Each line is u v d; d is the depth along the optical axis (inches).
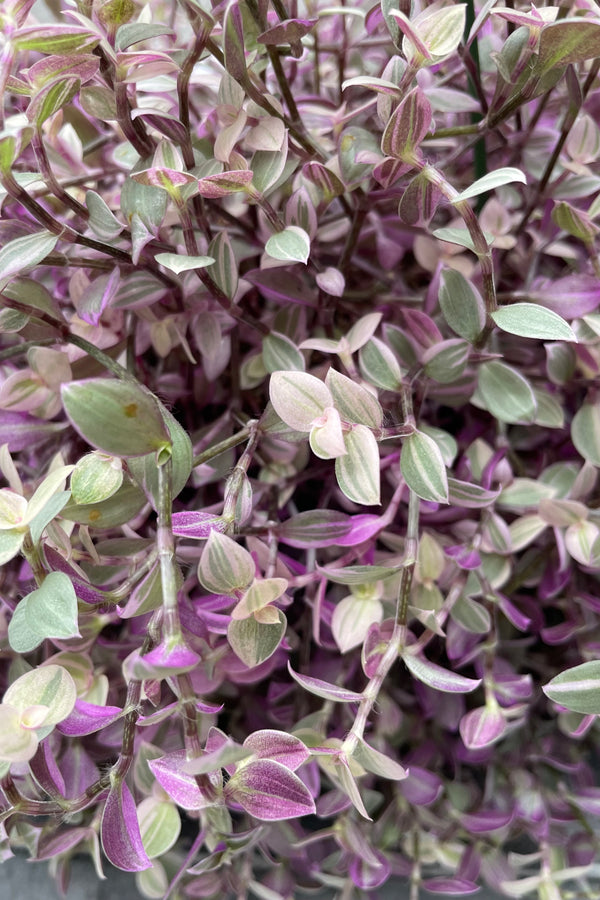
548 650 11.3
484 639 10.1
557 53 7.8
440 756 10.7
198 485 9.7
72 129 10.4
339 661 10.2
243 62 7.9
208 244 9.0
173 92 9.8
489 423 10.6
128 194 8.1
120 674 9.6
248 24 8.5
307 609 10.3
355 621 9.0
